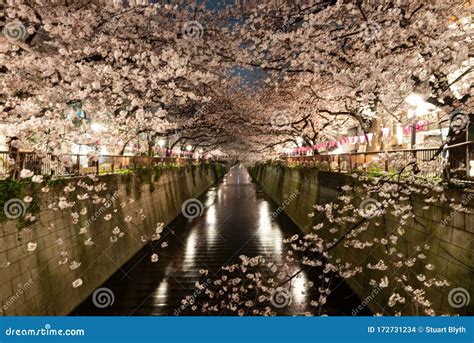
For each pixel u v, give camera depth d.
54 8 11.01
